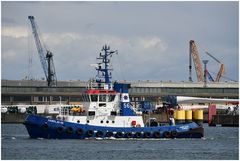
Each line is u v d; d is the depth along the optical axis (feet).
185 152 512.22
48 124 559.38
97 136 562.25
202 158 482.28
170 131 588.50
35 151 495.41
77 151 495.82
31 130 563.89
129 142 558.97
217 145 572.51
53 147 516.32
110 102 567.59
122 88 570.05
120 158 466.70
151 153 497.46
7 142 554.05
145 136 576.20
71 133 559.79
